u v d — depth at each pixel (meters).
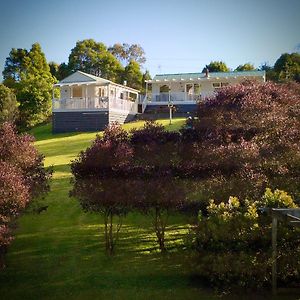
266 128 8.80
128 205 7.88
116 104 25.38
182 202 7.91
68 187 12.02
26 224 9.74
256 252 6.82
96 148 8.05
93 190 7.79
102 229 9.38
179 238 8.78
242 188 7.85
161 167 8.11
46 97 27.75
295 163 8.39
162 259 7.94
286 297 6.54
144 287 6.94
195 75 30.97
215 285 6.90
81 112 24.83
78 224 9.66
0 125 9.16
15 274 7.59
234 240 6.91
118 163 7.95
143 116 26.92
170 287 6.92
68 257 8.15
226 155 8.03
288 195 7.64
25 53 20.39
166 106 28.69
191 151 8.26
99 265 7.81
